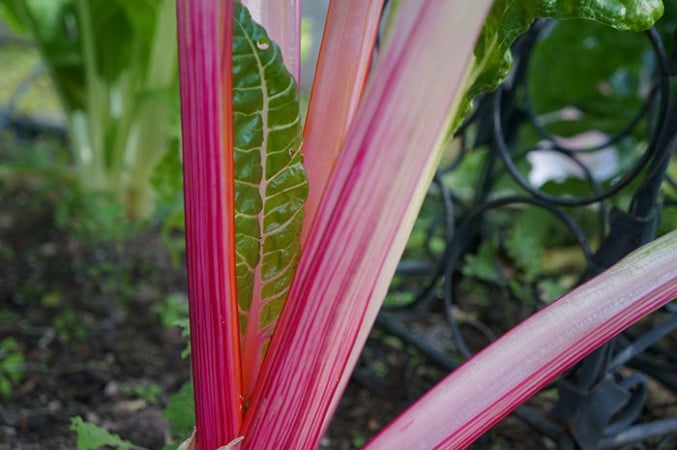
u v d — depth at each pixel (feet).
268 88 0.92
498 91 1.58
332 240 0.89
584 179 2.23
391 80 0.83
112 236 2.45
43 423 1.77
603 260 1.31
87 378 1.98
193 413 1.23
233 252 0.93
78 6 2.69
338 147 1.00
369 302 0.93
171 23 2.58
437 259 2.49
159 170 2.39
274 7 1.04
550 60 2.34
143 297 2.47
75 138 2.97
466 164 3.45
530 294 2.14
